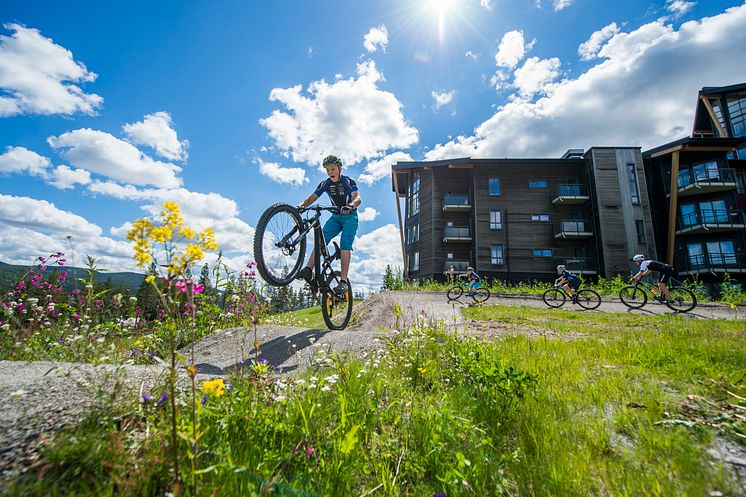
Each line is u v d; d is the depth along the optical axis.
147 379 1.95
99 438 1.25
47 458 1.10
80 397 1.56
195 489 1.02
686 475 1.54
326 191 4.95
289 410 1.70
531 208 25.30
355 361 2.94
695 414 2.21
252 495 1.11
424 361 3.15
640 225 23.17
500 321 7.06
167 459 1.17
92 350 3.21
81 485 1.04
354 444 1.47
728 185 21.77
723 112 25.39
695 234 23.12
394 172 26.48
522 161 25.02
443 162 25.64
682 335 4.87
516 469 1.60
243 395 1.76
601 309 10.63
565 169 25.73
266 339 4.36
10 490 0.96
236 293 5.12
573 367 3.33
